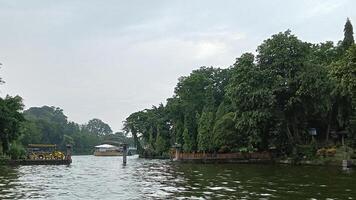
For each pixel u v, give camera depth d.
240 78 68.94
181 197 22.30
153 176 39.72
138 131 136.50
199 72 104.38
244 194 23.23
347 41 75.19
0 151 78.25
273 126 69.81
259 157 71.75
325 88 62.28
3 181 34.59
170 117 112.31
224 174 40.41
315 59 68.88
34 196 23.61
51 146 105.62
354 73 51.50
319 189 25.41
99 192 25.59
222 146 73.62
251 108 67.56
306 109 66.38
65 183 32.59
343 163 52.00
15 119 81.94
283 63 65.69
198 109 97.25
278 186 27.50
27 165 73.25
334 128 71.06
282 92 66.00
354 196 21.94
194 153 77.88
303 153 65.06
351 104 59.84
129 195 23.70
